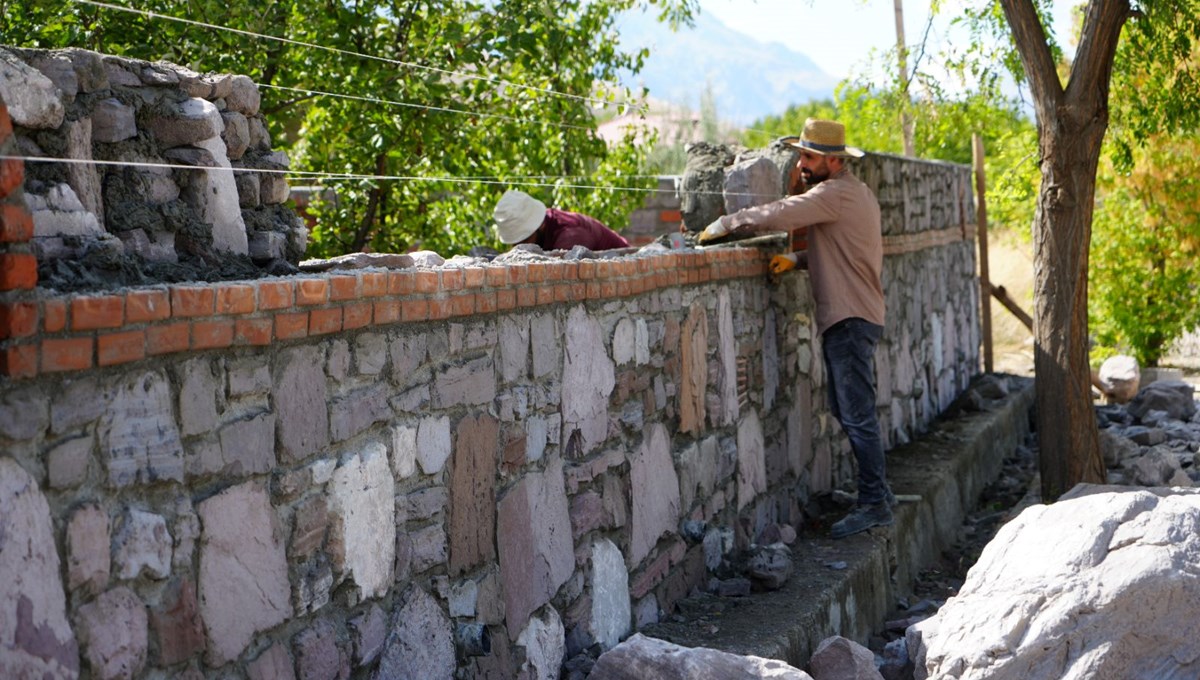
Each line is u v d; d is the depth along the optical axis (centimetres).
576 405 431
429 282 336
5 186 212
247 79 373
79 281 256
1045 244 740
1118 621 393
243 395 271
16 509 215
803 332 724
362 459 312
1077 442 739
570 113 823
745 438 612
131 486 241
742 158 695
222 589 264
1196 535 412
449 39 706
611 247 629
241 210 366
